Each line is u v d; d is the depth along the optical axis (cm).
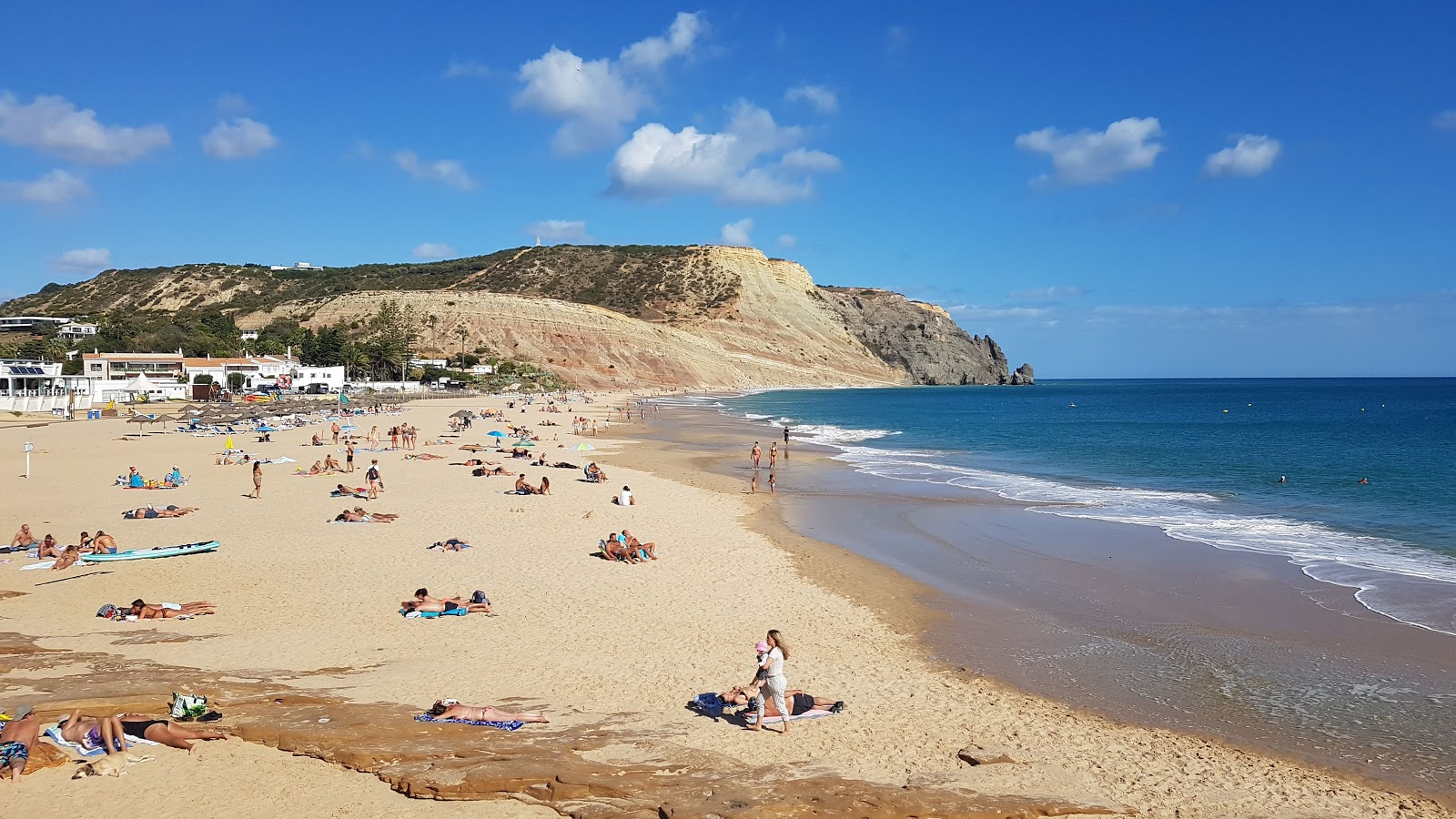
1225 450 5197
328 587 1756
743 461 4456
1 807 823
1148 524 2644
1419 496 3195
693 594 1761
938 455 4916
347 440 5006
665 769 920
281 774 897
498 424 6756
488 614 1577
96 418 6669
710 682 1244
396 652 1343
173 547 2067
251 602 1641
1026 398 16275
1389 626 1582
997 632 1559
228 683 1135
